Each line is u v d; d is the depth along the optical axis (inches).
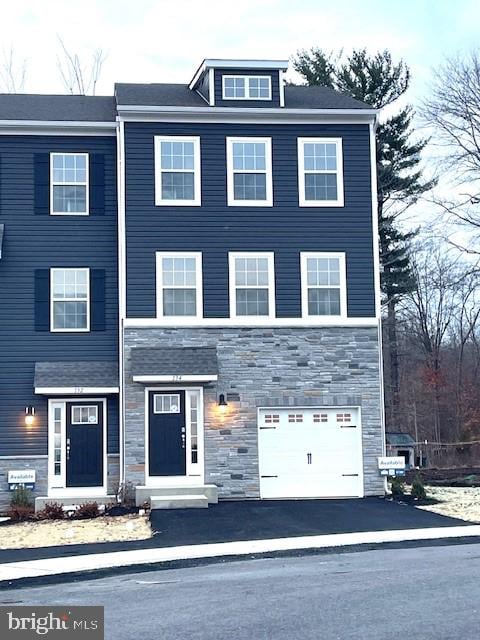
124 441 952.3
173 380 946.1
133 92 1065.5
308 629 378.3
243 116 1007.0
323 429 988.6
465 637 355.6
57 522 856.3
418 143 1642.5
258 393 979.9
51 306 1002.1
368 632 369.1
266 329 987.9
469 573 512.1
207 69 1022.4
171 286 983.0
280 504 929.5
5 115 1019.3
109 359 1001.5
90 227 1016.9
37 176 1013.2
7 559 655.1
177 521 826.2
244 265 995.9
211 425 969.5
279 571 556.4
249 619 403.2
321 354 993.5
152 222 987.3
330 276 1005.8
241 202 1002.7
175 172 997.8
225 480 967.0
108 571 591.5
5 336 990.4
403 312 1952.5
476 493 1011.9
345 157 1021.2
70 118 1021.2
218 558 634.8
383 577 508.1
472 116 1544.0
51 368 984.3
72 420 988.6
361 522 802.2
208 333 979.9
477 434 1775.3
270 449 978.1
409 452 1471.5
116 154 1027.3
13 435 978.1
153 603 454.0
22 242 1004.6
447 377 1902.1
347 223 1013.8
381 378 999.0
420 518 819.4
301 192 1011.3
